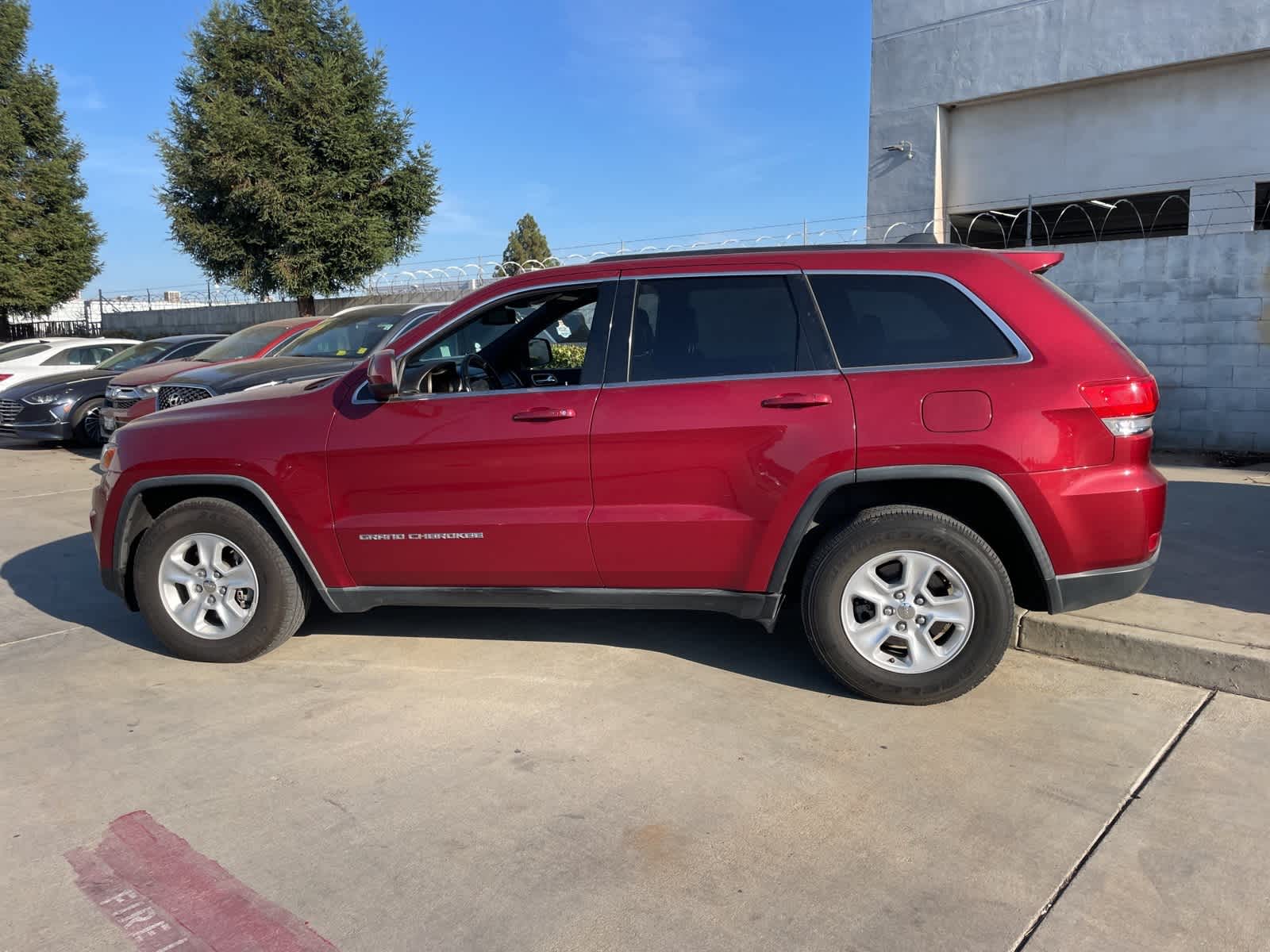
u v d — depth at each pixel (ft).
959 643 12.41
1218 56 37.88
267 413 14.58
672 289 13.43
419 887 9.05
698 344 13.19
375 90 64.34
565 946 8.18
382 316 31.09
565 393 13.34
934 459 12.09
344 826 10.16
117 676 14.71
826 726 12.33
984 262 12.73
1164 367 29.14
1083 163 42.68
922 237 14.24
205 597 14.92
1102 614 14.76
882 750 11.63
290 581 14.76
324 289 65.36
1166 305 28.86
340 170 64.13
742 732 12.20
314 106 61.26
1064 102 42.75
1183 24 38.27
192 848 9.78
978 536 12.26
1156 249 28.81
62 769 11.59
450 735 12.35
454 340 15.06
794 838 9.76
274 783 11.13
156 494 15.48
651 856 9.48
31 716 13.20
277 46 60.95
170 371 33.71
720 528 12.82
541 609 17.62
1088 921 8.34
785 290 13.07
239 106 59.67
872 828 9.89
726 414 12.64
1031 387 12.00
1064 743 11.69
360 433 13.91
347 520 14.12
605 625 16.60
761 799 10.54
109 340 52.06
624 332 13.41
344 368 28.43
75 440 42.55
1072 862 9.23
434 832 10.00
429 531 13.73
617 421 12.96
